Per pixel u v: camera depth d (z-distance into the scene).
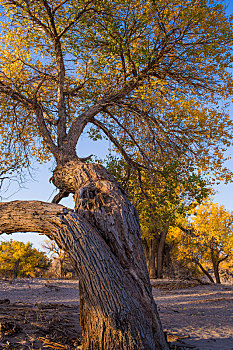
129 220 4.16
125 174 9.69
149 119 7.82
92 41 9.12
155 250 29.23
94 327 3.39
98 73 9.58
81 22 8.66
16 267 39.31
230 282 35.22
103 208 4.21
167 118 8.38
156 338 3.35
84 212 4.23
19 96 8.14
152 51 8.64
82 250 3.58
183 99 9.27
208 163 9.22
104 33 8.81
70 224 3.83
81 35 9.09
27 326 4.67
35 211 4.15
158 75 9.47
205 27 8.35
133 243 3.96
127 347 3.14
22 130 8.95
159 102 8.05
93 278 3.41
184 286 18.84
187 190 9.78
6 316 5.29
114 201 4.38
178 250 28.70
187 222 27.02
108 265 3.54
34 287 13.88
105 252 3.66
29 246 39.53
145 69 8.94
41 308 6.86
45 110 9.05
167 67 9.15
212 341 5.03
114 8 8.61
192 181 9.33
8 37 9.38
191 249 27.44
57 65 9.05
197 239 27.72
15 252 38.12
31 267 37.56
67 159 6.89
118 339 3.20
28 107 8.30
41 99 9.42
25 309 6.38
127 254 3.85
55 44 8.90
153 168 8.55
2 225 4.23
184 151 8.75
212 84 9.38
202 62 9.08
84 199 4.50
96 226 4.07
